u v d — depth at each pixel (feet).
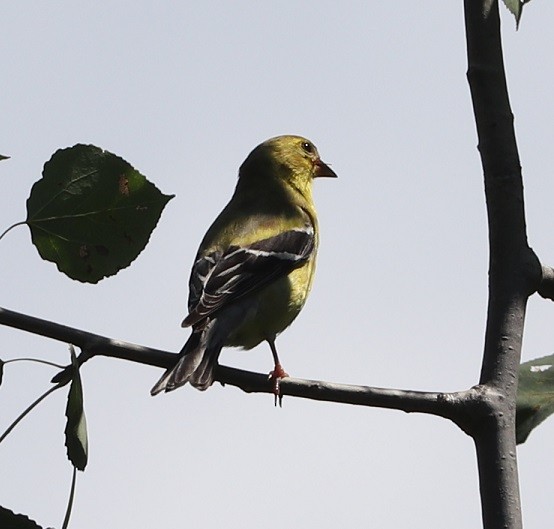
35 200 17.99
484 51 18.31
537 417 18.29
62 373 17.53
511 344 17.62
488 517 16.52
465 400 17.31
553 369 18.51
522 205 18.20
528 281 17.93
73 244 18.24
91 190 18.06
